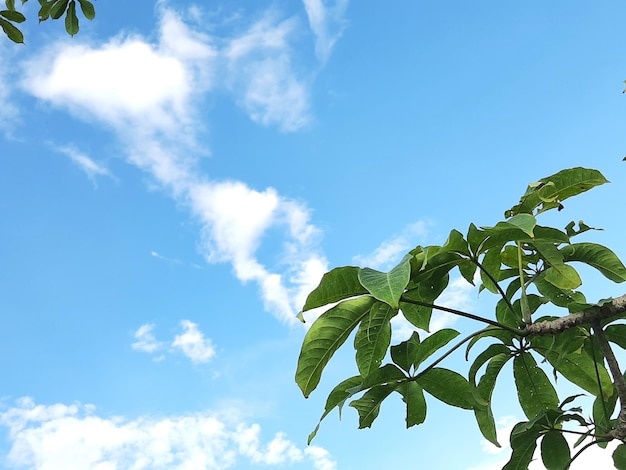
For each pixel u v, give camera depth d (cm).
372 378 241
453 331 242
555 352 252
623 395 220
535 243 244
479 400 242
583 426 234
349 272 215
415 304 237
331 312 222
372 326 236
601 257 246
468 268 238
